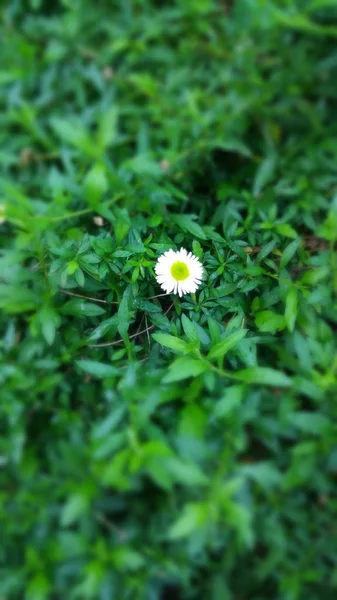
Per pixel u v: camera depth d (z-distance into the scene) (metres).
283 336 0.19
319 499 0.17
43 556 0.16
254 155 0.26
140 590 0.16
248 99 0.25
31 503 0.17
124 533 0.17
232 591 0.17
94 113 0.26
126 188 0.22
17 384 0.18
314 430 0.16
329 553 0.17
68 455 0.17
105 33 0.28
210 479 0.16
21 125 0.26
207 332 0.20
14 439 0.17
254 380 0.17
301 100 0.26
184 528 0.15
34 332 0.19
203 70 0.27
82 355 0.20
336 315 0.19
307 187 0.23
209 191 0.24
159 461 0.15
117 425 0.17
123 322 0.19
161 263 0.20
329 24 0.28
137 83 0.24
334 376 0.18
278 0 0.27
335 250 0.22
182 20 0.28
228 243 0.21
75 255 0.19
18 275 0.19
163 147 0.25
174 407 0.18
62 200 0.20
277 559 0.16
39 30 0.28
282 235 0.21
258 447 0.18
